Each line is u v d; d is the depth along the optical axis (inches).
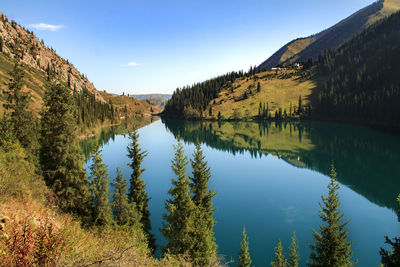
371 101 6063.0
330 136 4938.5
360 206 2005.4
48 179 996.6
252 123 7485.2
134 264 378.3
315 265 948.6
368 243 1461.6
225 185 2564.0
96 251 355.6
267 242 1472.7
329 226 935.7
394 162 3166.8
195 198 1208.2
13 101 1883.6
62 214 657.6
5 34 7726.4
